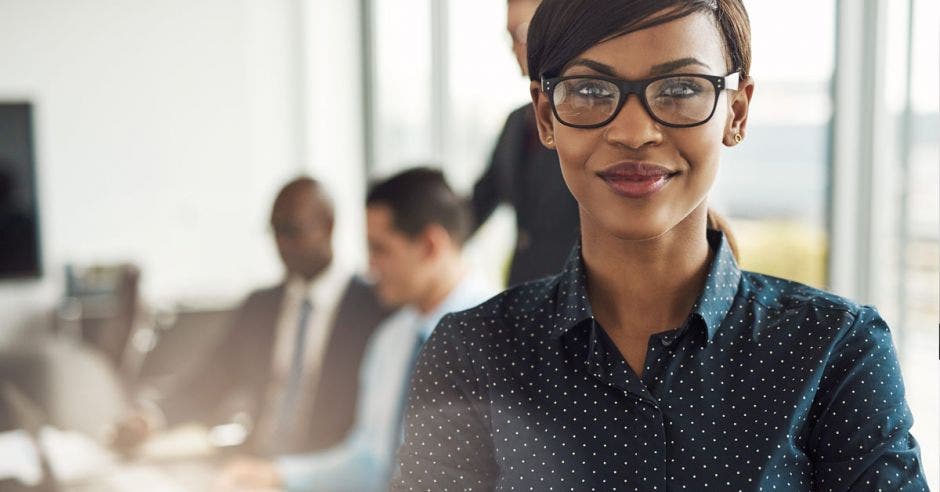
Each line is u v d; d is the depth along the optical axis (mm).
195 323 4492
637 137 634
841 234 2311
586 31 646
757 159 2449
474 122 4254
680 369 682
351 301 2586
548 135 720
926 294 2127
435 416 748
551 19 673
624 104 640
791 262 2432
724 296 695
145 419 2646
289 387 2715
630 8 633
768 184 2443
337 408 2539
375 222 1943
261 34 5340
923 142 2125
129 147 5148
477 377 737
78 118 5039
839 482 659
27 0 4902
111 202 5129
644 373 687
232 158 5352
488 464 737
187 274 5305
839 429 663
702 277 702
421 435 751
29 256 4902
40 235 4922
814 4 2314
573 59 659
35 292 4922
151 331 4438
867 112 2256
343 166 5293
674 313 699
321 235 2732
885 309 2252
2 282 4859
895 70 2199
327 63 5273
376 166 5234
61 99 5000
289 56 5387
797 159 2391
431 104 4594
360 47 5250
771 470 653
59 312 4805
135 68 5133
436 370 752
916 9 2129
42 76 4953
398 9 4879
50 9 4945
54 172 5000
